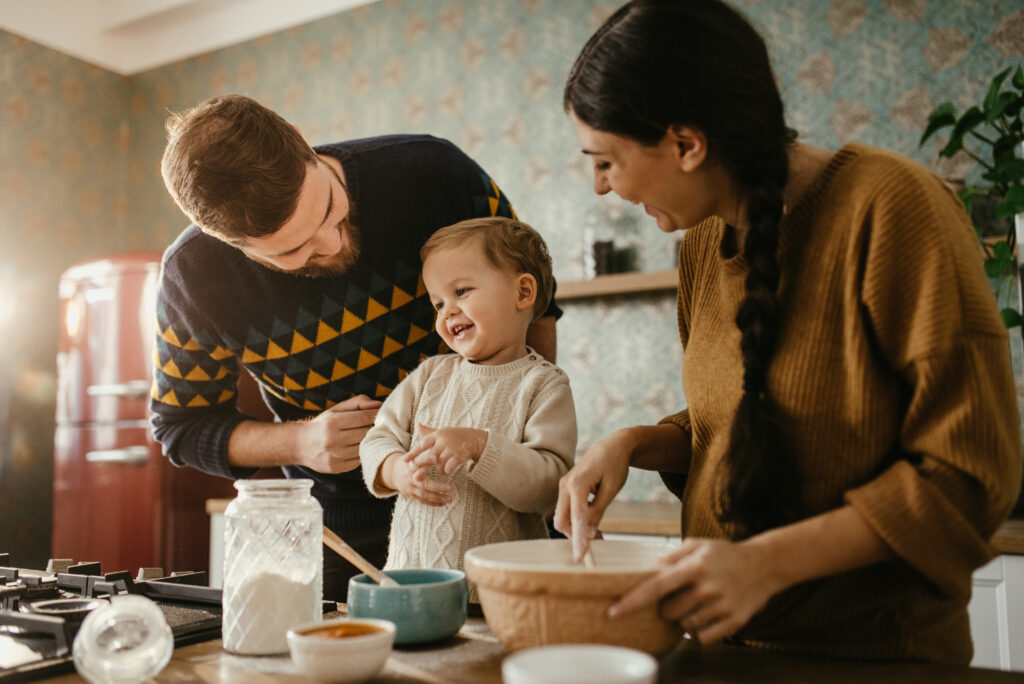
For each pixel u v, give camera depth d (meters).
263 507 0.77
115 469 2.86
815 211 0.76
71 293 3.04
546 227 2.85
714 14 0.74
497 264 1.12
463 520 1.01
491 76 3.01
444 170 1.33
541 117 2.90
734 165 0.75
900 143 2.34
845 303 0.72
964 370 0.64
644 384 2.62
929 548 0.62
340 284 1.26
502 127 2.97
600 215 2.71
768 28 2.54
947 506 0.62
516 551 0.77
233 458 1.34
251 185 1.00
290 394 1.37
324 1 3.38
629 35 0.72
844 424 0.73
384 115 3.22
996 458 0.63
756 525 0.72
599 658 0.55
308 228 1.09
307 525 0.79
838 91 2.43
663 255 2.62
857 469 0.73
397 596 0.75
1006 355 0.67
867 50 2.40
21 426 3.30
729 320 0.84
